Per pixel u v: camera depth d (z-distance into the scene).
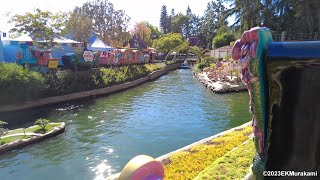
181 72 48.41
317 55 1.56
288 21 38.97
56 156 11.33
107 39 60.28
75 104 20.88
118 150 12.02
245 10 40.78
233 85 27.16
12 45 24.48
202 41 88.69
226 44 61.50
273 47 1.76
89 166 10.52
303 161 1.70
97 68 28.05
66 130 14.63
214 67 38.62
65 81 22.50
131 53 36.97
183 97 24.27
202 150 8.43
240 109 19.34
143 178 2.04
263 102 1.86
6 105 17.97
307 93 1.63
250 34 1.83
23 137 12.70
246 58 1.87
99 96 24.27
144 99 23.39
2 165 10.51
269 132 1.82
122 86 27.95
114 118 17.17
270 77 1.76
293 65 1.65
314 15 36.59
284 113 1.73
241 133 9.90
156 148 12.35
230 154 7.12
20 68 19.28
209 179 5.85
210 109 19.47
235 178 5.81
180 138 13.59
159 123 16.05
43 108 19.31
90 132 14.41
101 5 60.38
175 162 7.59
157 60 59.25
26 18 25.16
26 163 10.68
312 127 1.64
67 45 27.92
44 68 22.77
